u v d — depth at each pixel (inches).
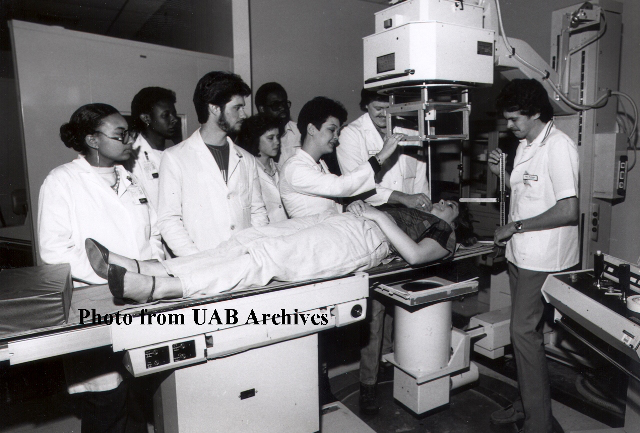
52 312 45.1
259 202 77.4
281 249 58.2
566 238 71.6
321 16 137.8
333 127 75.1
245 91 66.7
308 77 137.1
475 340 92.5
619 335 49.5
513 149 116.0
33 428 78.5
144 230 64.0
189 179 67.1
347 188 72.7
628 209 99.7
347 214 70.3
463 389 89.7
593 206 91.0
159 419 59.9
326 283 58.8
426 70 64.8
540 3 115.9
